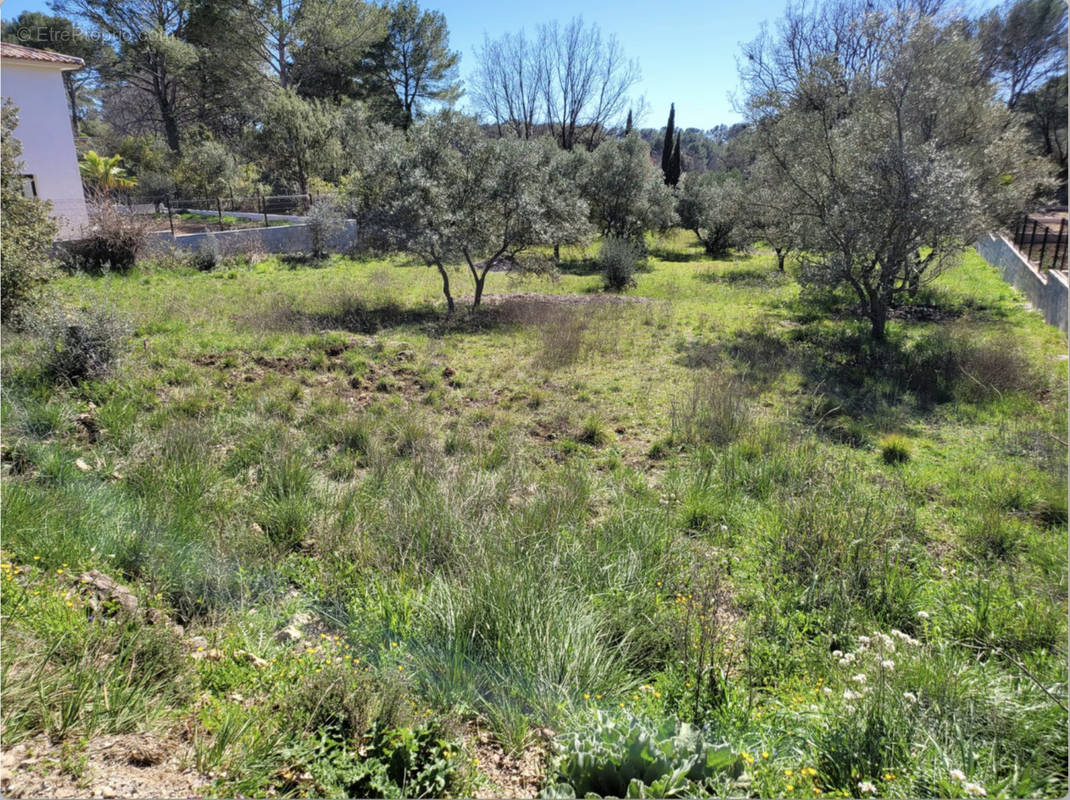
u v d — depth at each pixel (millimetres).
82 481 4570
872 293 10930
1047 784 2252
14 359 6953
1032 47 19000
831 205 11148
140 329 9250
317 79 35062
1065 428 6477
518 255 14625
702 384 7938
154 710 2418
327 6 31312
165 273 16656
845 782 2262
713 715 2645
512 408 7309
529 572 3475
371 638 3135
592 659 2969
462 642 3047
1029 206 15453
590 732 2393
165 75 34312
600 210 24234
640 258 22641
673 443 6316
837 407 7094
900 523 4562
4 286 8109
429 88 38344
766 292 16594
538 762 2443
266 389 7230
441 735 2443
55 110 19828
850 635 3355
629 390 8062
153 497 4402
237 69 32531
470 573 3525
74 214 20188
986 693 2686
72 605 2867
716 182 30016
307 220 20812
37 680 2357
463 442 6031
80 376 6758
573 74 43594
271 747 2297
